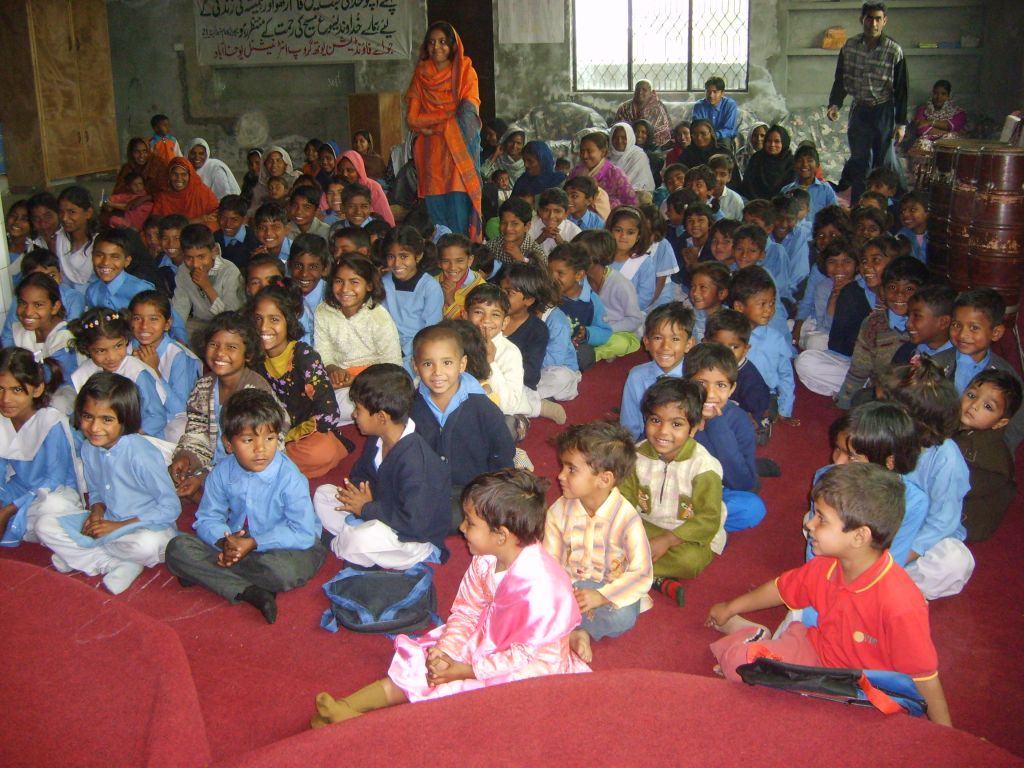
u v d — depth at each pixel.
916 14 10.60
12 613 2.16
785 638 2.22
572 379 4.38
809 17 10.84
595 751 1.68
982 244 4.12
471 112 6.49
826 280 4.82
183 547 2.78
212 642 2.57
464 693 1.87
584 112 11.23
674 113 11.04
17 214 5.26
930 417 2.58
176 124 12.50
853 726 1.73
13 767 1.68
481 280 4.76
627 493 2.90
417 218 6.79
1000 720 2.17
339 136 12.16
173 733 1.76
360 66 11.72
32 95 10.94
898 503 1.97
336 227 6.18
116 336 3.48
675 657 2.47
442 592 2.83
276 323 3.58
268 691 2.35
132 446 2.90
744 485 3.12
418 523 2.79
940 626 2.57
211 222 7.48
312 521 2.89
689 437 2.82
